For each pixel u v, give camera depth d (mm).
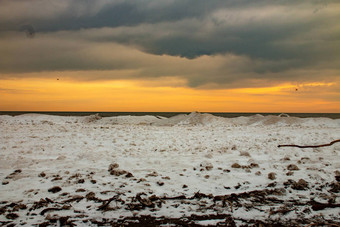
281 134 17109
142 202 5199
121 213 4855
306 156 9789
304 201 5387
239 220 4613
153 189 6020
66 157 9516
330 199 5387
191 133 17828
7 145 11898
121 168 7875
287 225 4438
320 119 28406
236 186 6246
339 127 24047
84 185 6238
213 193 5816
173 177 6914
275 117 29812
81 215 4766
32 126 20891
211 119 29453
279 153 10312
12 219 4609
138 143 12922
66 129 19016
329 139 14406
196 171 7539
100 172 7324
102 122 30875
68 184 6277
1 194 5695
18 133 16344
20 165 8047
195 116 31188
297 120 28531
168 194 5738
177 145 12484
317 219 4645
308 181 6480
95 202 5301
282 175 7027
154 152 10516
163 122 31188
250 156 9664
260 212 4910
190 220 4605
